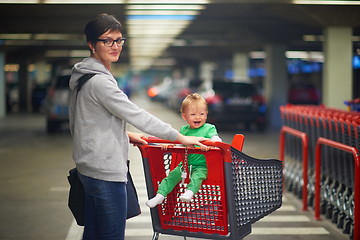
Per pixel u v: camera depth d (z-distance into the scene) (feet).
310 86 101.86
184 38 90.02
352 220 20.76
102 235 12.42
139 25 70.59
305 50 104.63
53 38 92.43
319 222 22.82
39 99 129.90
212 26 72.79
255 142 54.95
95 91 12.12
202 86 75.56
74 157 12.50
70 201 13.24
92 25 12.53
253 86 68.90
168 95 127.54
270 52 78.38
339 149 22.04
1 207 25.77
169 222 14.25
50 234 21.03
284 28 75.15
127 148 12.74
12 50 105.70
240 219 13.53
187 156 13.55
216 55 135.03
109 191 12.24
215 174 13.28
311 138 25.71
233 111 67.26
